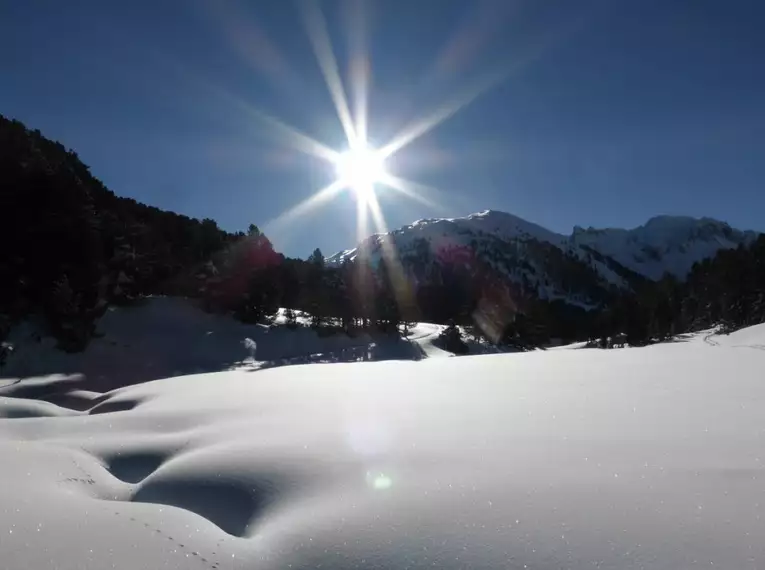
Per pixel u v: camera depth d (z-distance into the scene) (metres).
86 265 31.11
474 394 7.25
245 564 2.64
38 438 5.45
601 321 61.72
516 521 2.79
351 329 44.50
